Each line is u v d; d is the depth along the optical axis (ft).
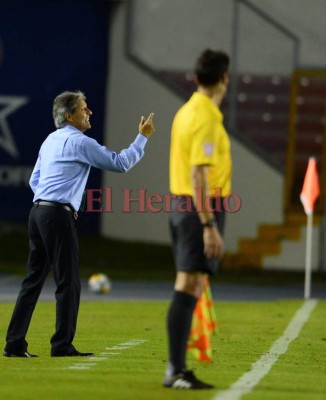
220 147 84.17
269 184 304.50
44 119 311.06
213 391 83.10
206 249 82.53
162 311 183.62
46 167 109.60
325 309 194.70
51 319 162.61
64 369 98.02
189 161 84.02
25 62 310.24
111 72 311.68
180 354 83.82
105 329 149.48
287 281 276.21
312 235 302.66
